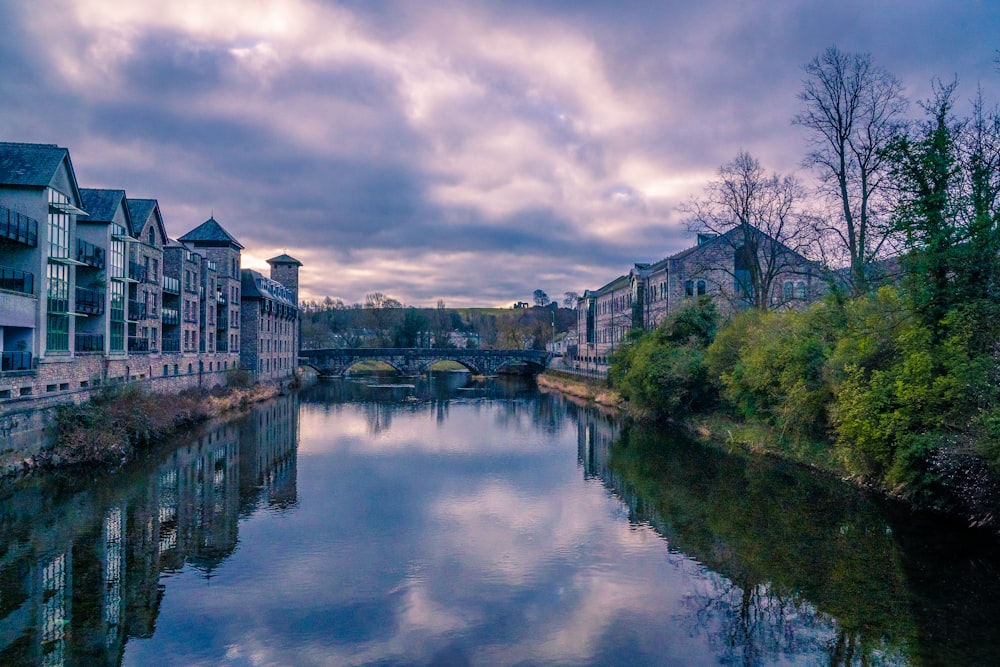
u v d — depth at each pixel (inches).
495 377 4084.6
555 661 446.9
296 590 564.1
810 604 521.3
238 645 466.3
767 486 912.9
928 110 924.6
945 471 662.5
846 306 1086.4
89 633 480.1
